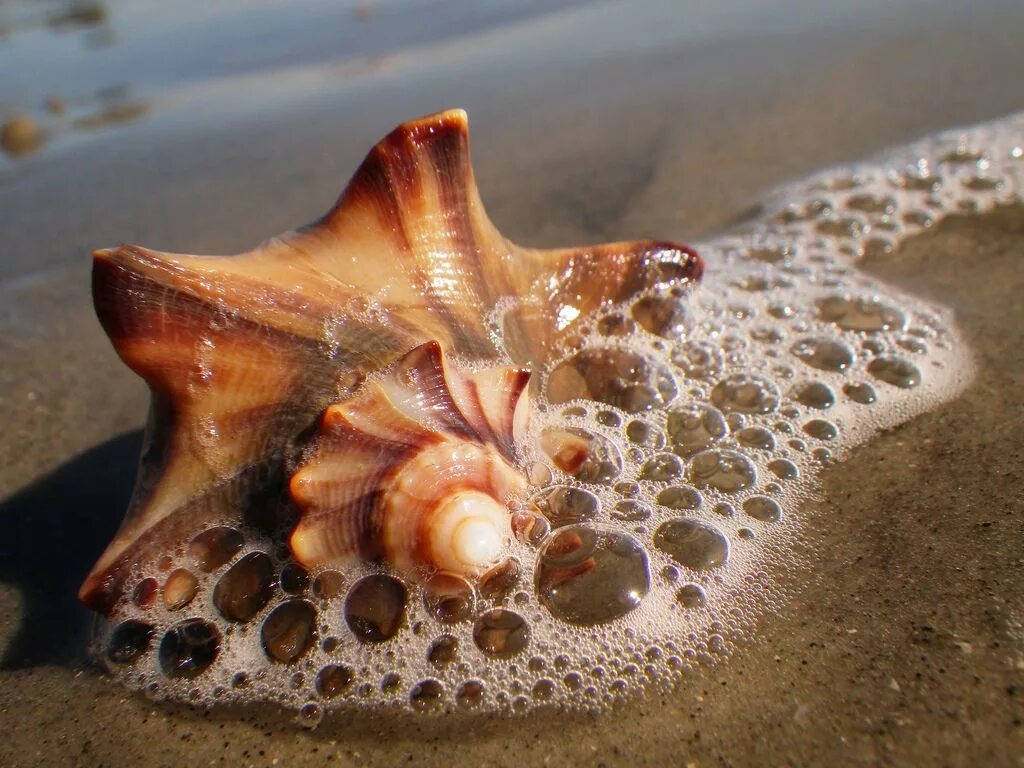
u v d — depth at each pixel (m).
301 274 0.12
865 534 0.11
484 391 0.11
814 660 0.10
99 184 0.29
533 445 0.12
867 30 0.32
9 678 0.11
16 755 0.10
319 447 0.11
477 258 0.13
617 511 0.12
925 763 0.09
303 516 0.11
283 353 0.11
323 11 0.58
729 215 0.20
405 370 0.11
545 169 0.24
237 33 0.54
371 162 0.13
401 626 0.11
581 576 0.11
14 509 0.14
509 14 0.48
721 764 0.09
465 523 0.10
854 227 0.19
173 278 0.11
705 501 0.12
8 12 0.69
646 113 0.27
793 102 0.26
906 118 0.24
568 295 0.15
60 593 0.12
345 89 0.38
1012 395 0.13
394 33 0.48
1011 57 0.26
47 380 0.17
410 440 0.10
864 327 0.15
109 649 0.11
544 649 0.10
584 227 0.21
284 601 0.11
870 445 0.13
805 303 0.16
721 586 0.11
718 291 0.17
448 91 0.34
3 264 0.23
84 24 0.62
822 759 0.09
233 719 0.10
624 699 0.10
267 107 0.37
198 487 0.11
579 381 0.14
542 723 0.10
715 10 0.40
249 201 0.26
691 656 0.10
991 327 0.15
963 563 0.11
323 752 0.10
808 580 0.11
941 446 0.12
